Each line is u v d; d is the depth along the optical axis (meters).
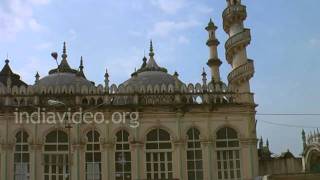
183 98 41.16
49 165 39.12
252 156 40.12
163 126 40.31
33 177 38.59
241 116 40.88
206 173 39.50
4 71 50.44
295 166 45.94
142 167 39.44
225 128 40.75
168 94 41.03
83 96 40.50
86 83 44.31
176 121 40.44
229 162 40.12
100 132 39.91
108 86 40.91
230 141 40.50
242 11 43.94
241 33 42.84
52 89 40.50
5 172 38.38
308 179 31.31
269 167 45.88
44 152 39.31
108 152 39.47
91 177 39.09
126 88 41.03
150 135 40.28
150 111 40.38
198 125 40.44
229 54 43.97
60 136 39.81
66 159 39.41
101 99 40.69
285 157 48.31
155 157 39.88
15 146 39.16
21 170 38.75
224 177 39.72
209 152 39.94
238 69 41.91
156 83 43.19
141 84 43.19
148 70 46.50
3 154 38.72
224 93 41.47
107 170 39.09
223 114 40.81
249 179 39.53
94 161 39.47
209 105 40.50
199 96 41.25
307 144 43.78
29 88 40.34
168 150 40.06
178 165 39.53
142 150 39.81
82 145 39.44
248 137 40.41
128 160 39.62
